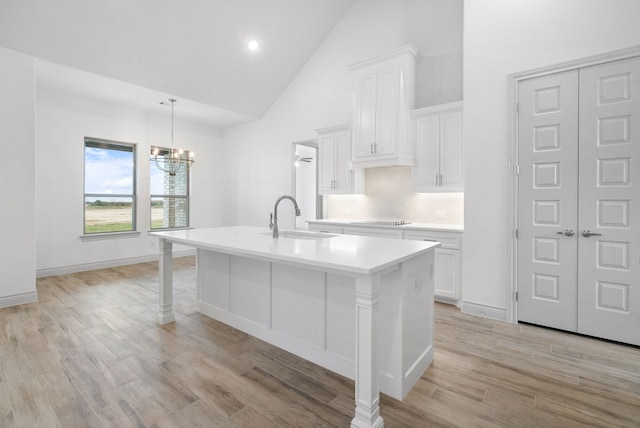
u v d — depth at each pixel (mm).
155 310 3291
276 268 2449
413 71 3990
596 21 2502
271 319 2510
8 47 3369
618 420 1631
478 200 3068
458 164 3586
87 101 5043
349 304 2027
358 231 4117
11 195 3400
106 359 2268
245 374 2078
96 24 3611
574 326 2652
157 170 5965
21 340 2572
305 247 2064
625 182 2428
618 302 2473
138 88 4613
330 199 5129
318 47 5262
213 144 6734
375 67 4090
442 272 3438
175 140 6125
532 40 2771
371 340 1528
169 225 6141
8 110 3363
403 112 3889
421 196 4238
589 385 1938
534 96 2771
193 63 4551
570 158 2633
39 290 4020
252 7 4250
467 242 3141
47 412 1704
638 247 2391
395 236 3799
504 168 2926
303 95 5469
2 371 2109
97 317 3092
